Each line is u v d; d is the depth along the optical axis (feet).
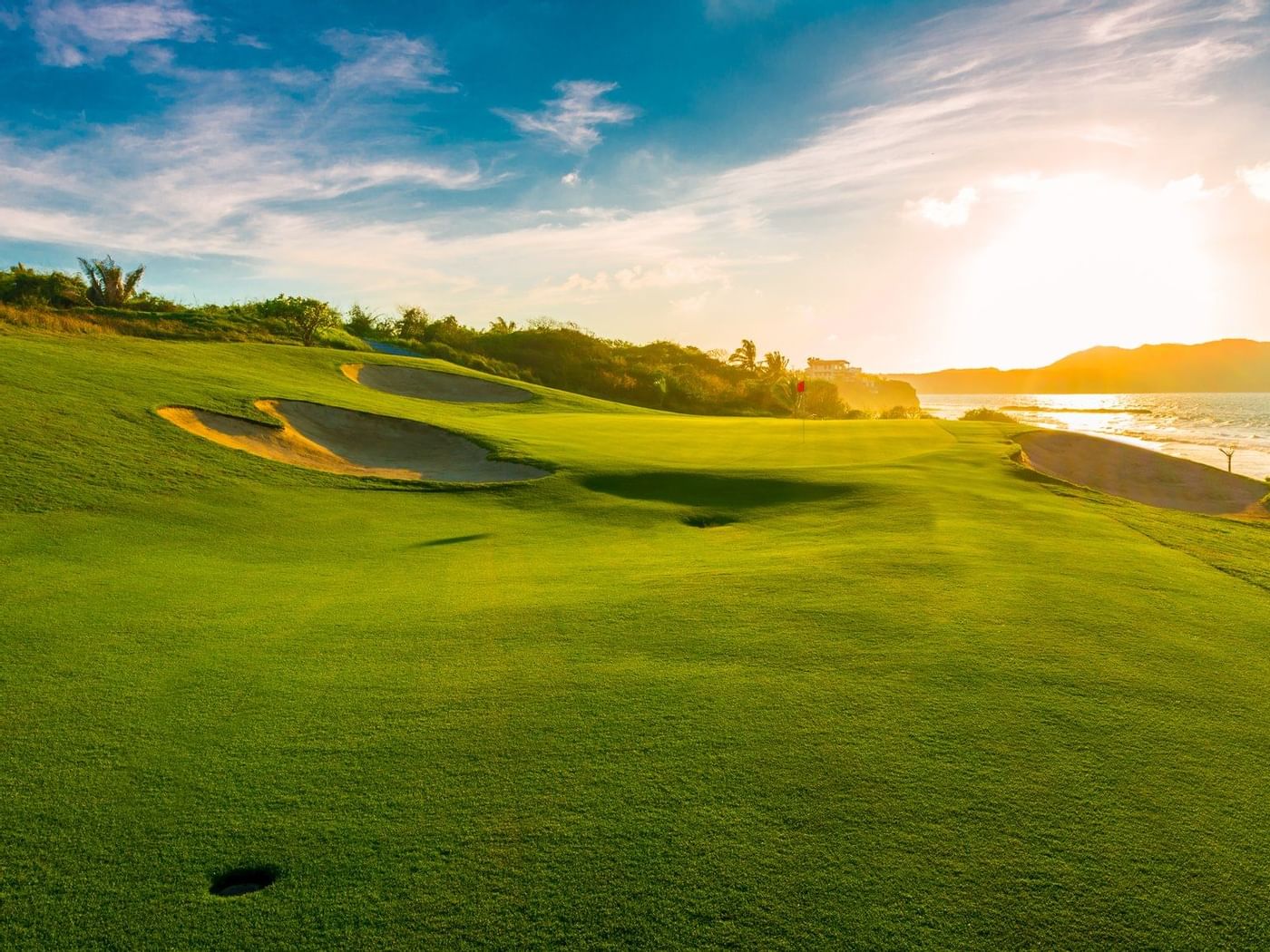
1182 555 33.19
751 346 308.40
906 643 20.12
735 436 80.28
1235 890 10.75
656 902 10.66
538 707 16.79
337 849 12.00
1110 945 9.81
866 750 14.58
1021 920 10.23
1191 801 12.90
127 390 61.77
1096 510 44.96
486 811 12.87
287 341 164.76
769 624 21.90
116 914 10.64
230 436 58.39
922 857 11.48
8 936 10.20
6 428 48.26
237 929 10.34
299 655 20.53
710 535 39.24
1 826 12.64
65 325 100.63
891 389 608.19
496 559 33.88
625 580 28.22
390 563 33.04
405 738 15.53
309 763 14.62
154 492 43.29
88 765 14.60
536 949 9.89
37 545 32.91
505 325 283.38
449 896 10.89
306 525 40.81
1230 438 224.94
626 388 240.12
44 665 19.70
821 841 11.87
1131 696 16.94
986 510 41.86
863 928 10.12
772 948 9.82
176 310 172.55
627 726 15.75
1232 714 16.17
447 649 20.75
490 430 72.74
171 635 22.27
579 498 49.39
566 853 11.73
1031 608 23.12
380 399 87.86
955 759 14.23
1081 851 11.59
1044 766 13.97
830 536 35.99
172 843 12.19
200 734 15.83
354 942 10.09
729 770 13.96
